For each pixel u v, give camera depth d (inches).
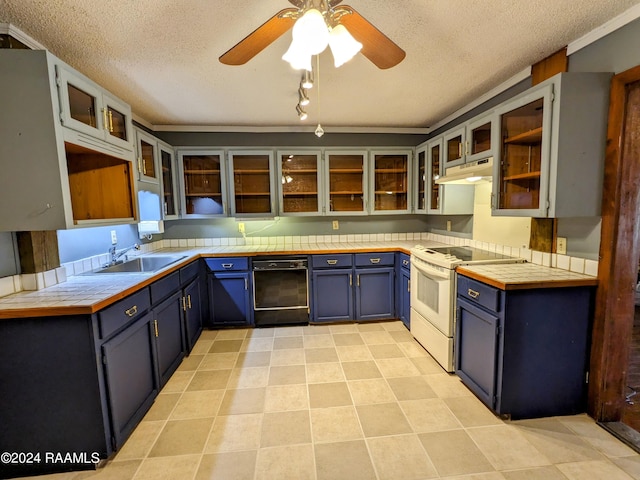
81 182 80.6
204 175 132.7
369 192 136.2
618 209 63.8
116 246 101.6
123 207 82.0
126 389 64.9
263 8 56.4
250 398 78.5
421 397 77.8
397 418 70.3
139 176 96.2
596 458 58.4
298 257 122.1
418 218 150.9
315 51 40.2
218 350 105.0
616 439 63.4
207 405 76.0
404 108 115.8
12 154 55.7
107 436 58.6
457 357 85.2
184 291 99.7
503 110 77.7
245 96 100.1
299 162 135.6
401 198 142.0
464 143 98.8
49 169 56.4
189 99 102.3
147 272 81.4
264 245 139.0
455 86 95.6
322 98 104.1
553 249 79.1
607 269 65.5
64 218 57.5
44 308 53.7
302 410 73.6
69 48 69.2
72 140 60.4
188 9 56.3
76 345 55.7
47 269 67.8
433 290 94.3
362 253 123.7
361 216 147.3
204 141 136.8
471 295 77.6
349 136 143.6
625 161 63.0
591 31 65.9
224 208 130.0
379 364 94.2
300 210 136.8
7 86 54.6
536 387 69.3
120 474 56.6
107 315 59.1
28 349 55.1
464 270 79.9
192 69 80.6
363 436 65.0
